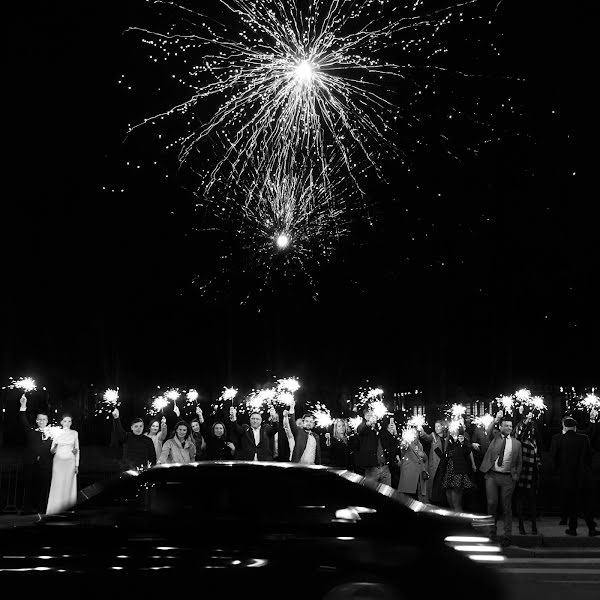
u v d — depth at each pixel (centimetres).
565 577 1075
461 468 1428
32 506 1546
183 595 648
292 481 680
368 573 647
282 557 649
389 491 698
